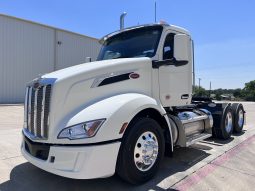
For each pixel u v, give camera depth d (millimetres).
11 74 20203
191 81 5461
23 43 20844
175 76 5023
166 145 4496
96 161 3312
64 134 3391
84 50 25172
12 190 3727
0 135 7500
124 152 3633
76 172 3246
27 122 4102
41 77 3939
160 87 4699
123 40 5285
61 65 23406
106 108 3523
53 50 22812
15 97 20484
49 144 3531
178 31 5141
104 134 3381
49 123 3496
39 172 4406
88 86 3742
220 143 6664
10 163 4879
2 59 19672
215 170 4555
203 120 6137
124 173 3682
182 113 5445
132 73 4234
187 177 4203
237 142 6785
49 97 3549
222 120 6898
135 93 4168
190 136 5508
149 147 3965
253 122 10961
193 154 5539
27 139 3922
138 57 4793
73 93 3627
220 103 7273
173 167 4676
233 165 4848
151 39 4859
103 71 3912
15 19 20297
